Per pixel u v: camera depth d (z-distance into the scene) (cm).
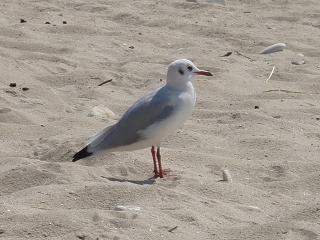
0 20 1955
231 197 1005
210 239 862
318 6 2269
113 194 970
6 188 1015
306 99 1510
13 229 868
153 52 1795
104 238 845
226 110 1415
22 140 1213
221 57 1777
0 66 1566
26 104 1386
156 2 2247
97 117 1339
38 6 2116
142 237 855
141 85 1554
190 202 963
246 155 1178
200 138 1233
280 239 861
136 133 1048
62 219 884
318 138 1271
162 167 1104
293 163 1130
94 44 1823
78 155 1063
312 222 907
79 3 2188
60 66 1636
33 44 1769
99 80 1555
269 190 1046
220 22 2077
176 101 1055
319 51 1858
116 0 2256
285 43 1903
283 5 2270
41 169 1045
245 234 875
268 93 1530
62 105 1406
